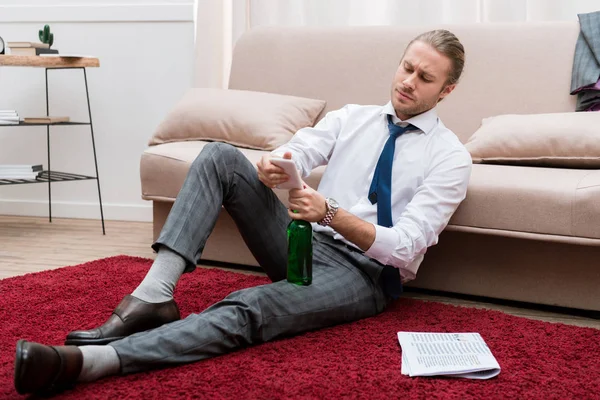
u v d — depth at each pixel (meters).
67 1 3.79
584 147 2.26
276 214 1.87
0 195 3.97
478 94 2.82
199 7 3.62
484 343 1.73
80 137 3.83
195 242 1.66
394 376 1.54
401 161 1.98
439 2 3.42
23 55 3.29
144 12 3.69
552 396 1.46
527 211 2.08
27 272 2.62
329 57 3.12
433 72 1.89
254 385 1.47
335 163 2.07
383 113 2.04
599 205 1.99
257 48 3.27
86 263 2.64
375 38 3.06
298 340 1.75
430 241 1.91
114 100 3.78
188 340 1.55
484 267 2.27
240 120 2.89
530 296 2.21
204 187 1.71
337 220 1.75
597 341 1.83
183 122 2.98
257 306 1.67
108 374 1.46
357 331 1.84
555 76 2.73
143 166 2.71
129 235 3.40
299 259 1.77
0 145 3.91
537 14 3.29
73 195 3.89
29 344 1.29
